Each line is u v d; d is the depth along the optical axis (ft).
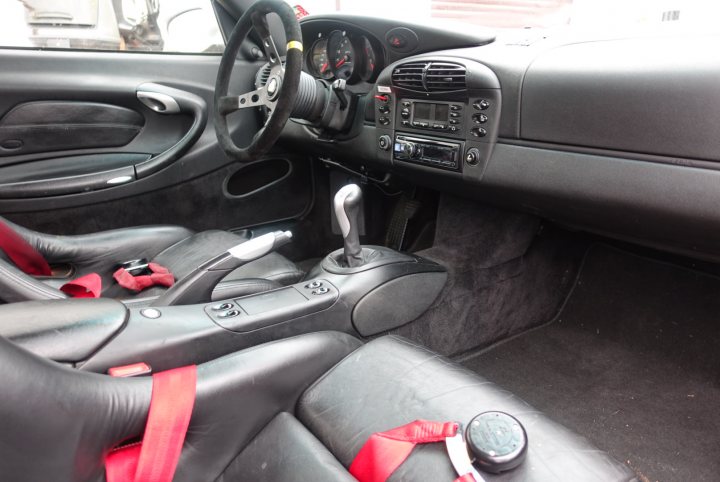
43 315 2.65
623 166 3.32
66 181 5.43
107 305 2.95
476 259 5.04
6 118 5.23
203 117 5.91
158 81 5.76
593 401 4.62
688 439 4.19
